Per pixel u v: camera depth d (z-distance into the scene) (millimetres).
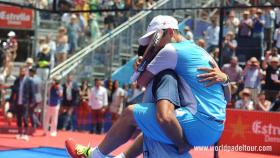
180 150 6289
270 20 23375
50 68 26188
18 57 29906
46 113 23594
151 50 6438
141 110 6262
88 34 28609
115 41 27797
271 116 18688
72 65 27031
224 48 23109
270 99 20141
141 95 24812
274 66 20125
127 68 27031
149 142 6520
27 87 22062
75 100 26469
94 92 25609
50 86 23859
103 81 26922
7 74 28734
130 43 27312
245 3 21609
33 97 22297
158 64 6273
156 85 6258
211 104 6238
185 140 6195
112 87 26062
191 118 6125
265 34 23531
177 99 6195
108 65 27672
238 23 24391
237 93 20891
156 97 6180
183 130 6129
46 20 30516
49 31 30656
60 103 25312
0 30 29625
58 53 28156
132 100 25094
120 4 24688
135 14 27281
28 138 21703
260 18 23453
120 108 25375
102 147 6520
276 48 21750
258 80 20734
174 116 6031
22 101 21812
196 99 6195
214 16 25250
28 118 22547
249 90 20469
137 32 27000
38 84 23016
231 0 20656
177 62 6270
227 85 6547
